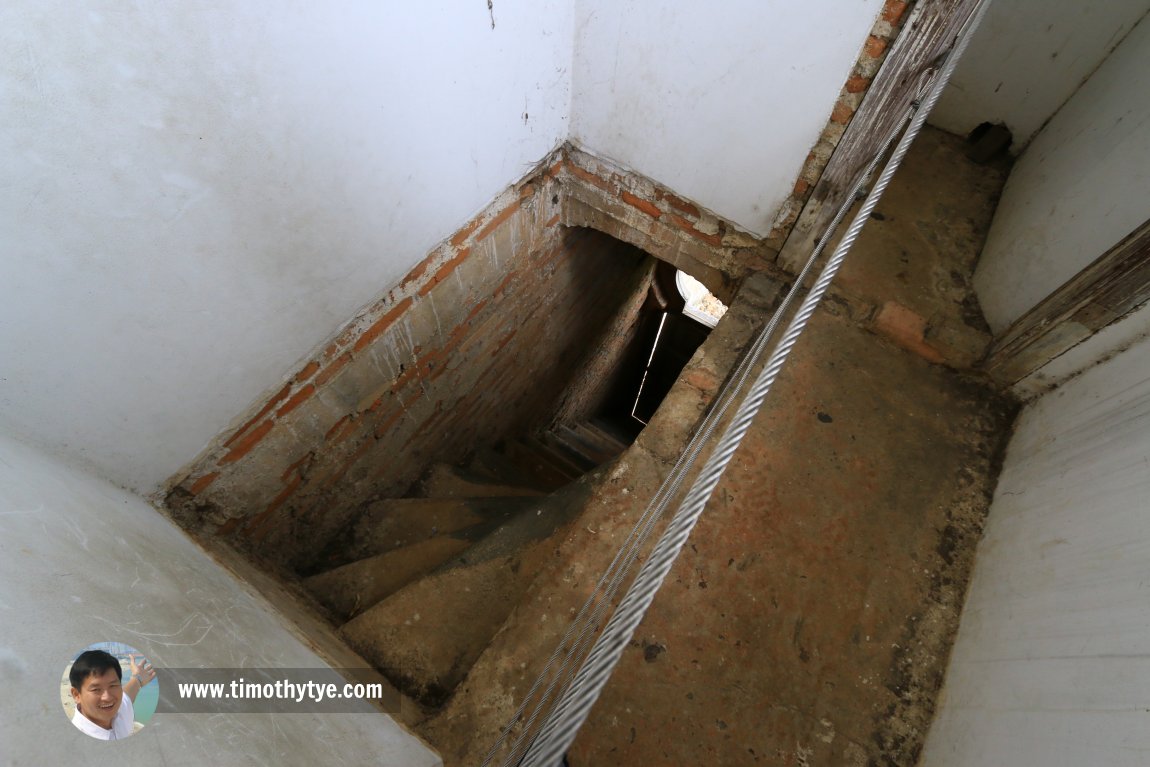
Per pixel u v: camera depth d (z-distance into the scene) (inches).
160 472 65.1
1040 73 123.0
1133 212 75.2
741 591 76.6
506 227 105.7
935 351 98.9
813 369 97.3
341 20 55.3
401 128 70.0
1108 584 53.0
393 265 82.5
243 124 52.5
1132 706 42.9
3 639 23.6
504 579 80.0
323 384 82.0
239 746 32.9
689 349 275.0
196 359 61.1
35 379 47.1
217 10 45.8
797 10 74.5
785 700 69.7
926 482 86.6
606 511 81.5
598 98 100.1
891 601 76.9
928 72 79.8
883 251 114.3
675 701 68.9
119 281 49.6
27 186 40.6
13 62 36.8
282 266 64.9
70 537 36.3
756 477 85.7
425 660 74.3
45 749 22.0
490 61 77.9
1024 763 50.9
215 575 60.9
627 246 172.2
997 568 73.4
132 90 43.5
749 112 88.4
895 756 67.1
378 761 48.1
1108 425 67.5
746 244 108.7
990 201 125.4
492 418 156.4
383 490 114.7
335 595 89.0
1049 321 82.0
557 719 25.9
